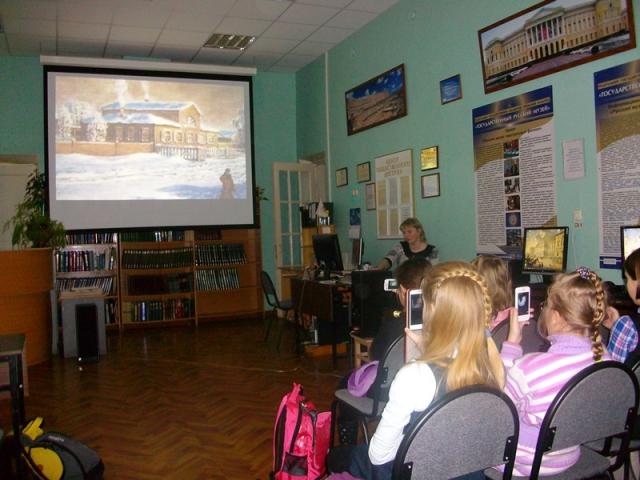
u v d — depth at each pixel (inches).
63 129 252.7
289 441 86.7
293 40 266.8
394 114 226.2
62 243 220.8
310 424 87.4
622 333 83.4
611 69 135.4
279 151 328.5
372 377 90.8
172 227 270.2
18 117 276.5
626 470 80.7
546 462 65.5
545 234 143.7
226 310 314.0
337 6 225.8
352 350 185.9
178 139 271.4
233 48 278.2
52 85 251.4
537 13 154.8
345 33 258.4
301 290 212.7
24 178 267.4
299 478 86.1
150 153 266.7
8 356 100.5
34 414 148.7
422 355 60.2
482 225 181.2
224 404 152.9
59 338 242.7
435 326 59.6
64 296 223.0
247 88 284.2
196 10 225.6
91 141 257.0
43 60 247.1
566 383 62.3
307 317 235.1
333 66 279.1
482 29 175.3
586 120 142.9
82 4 214.5
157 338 260.2
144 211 265.7
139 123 265.0
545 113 155.0
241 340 247.8
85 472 102.9
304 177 310.5
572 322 66.2
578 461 69.5
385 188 237.0
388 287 101.9
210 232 306.2
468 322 58.2
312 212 284.8
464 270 61.2
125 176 262.5
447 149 196.7
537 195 158.9
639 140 129.2
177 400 158.1
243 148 283.4
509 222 169.6
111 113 260.4
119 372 193.9
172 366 200.5
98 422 140.9
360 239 218.1
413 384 57.2
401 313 103.7
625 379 65.0
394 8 224.5
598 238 140.9
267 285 233.3
